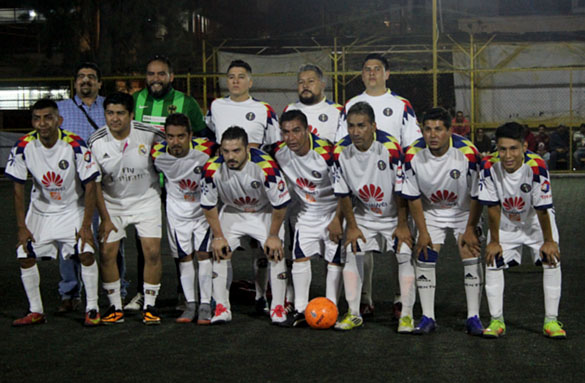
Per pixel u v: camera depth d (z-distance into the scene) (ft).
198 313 18.47
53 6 67.87
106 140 18.01
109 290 17.97
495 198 15.90
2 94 72.28
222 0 94.53
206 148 17.92
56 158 17.47
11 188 58.29
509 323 17.28
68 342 16.06
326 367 13.88
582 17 78.23
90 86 20.18
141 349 15.38
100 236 17.80
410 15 83.82
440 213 16.89
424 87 67.10
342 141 16.89
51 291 21.72
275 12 100.07
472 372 13.43
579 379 12.94
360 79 66.44
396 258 16.98
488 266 16.17
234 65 19.70
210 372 13.65
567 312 18.20
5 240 32.30
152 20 69.46
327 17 96.68
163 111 20.65
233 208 18.26
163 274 24.68
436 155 16.19
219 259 17.69
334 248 17.71
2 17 85.25
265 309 18.95
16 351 15.29
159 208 18.66
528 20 78.59
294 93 66.18
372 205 17.11
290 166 17.93
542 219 15.81
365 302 18.47
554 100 64.54
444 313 18.54
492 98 65.16
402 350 15.05
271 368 13.87
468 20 79.15
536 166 15.65
